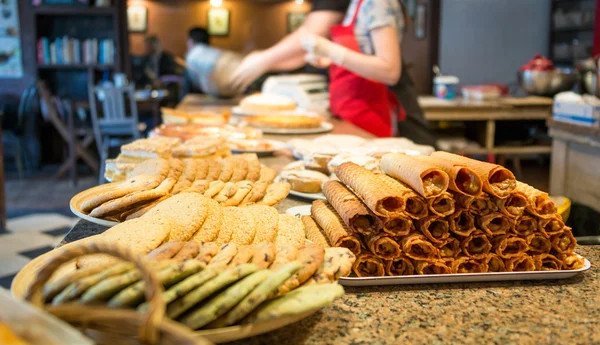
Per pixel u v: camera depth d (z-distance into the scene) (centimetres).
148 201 124
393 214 104
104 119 546
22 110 586
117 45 642
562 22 645
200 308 77
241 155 184
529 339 85
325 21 316
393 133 316
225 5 723
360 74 276
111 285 70
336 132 278
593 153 268
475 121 551
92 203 127
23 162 652
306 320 91
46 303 73
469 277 105
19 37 638
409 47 657
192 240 92
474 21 666
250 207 123
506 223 108
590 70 290
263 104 325
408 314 94
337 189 124
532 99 545
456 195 108
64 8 627
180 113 292
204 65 403
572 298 100
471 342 84
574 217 180
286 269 80
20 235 419
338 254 96
